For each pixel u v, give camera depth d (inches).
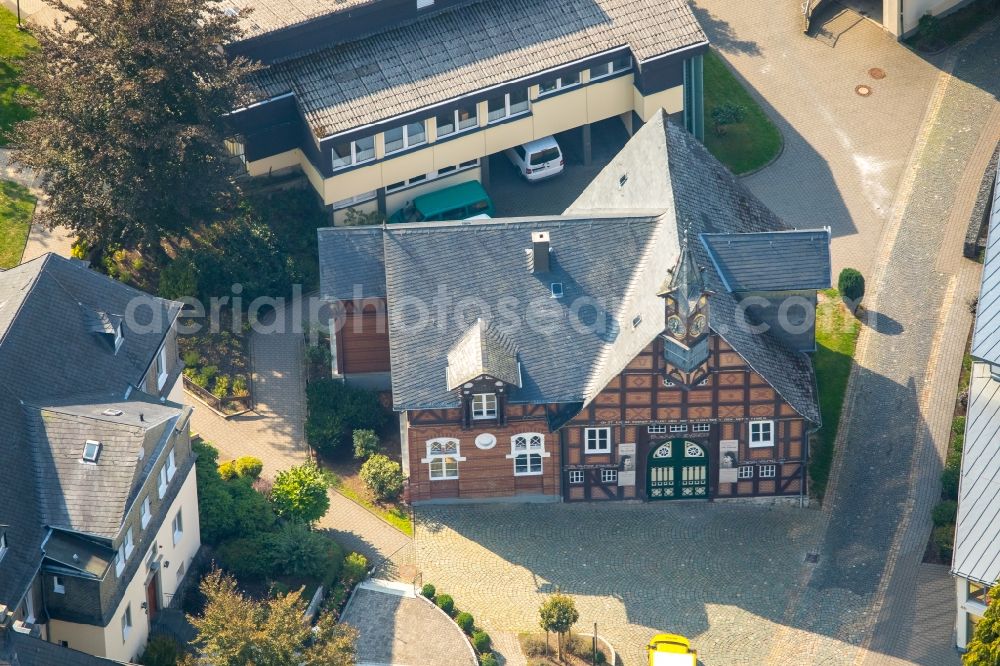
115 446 6259.8
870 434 7613.2
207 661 6151.6
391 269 7317.9
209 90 7716.5
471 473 7308.1
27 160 7687.0
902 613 6939.0
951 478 7303.2
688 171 7485.2
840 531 7253.9
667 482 7342.5
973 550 6505.9
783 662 6771.7
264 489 7308.1
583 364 7199.8
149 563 6525.6
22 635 5787.4
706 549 7180.1
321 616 6727.4
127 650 6417.3
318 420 7514.8
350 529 7244.1
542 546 7190.0
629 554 7160.4
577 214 7514.8
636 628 6884.8
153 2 7480.3
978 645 6186.0
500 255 7327.8
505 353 7145.7
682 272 6752.0
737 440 7234.3
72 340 6648.6
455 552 7165.4
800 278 7273.6
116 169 7568.9
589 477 7322.8
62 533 6161.4
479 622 6904.5
